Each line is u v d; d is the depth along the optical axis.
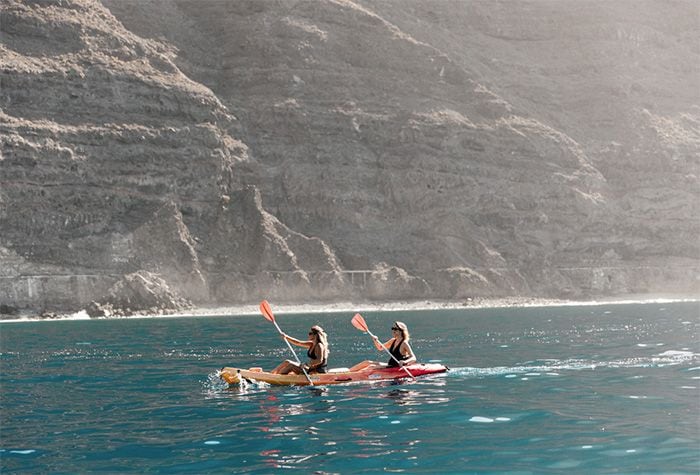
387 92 102.00
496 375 18.73
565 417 12.70
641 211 100.94
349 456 10.17
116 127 81.12
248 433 11.91
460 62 113.06
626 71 121.75
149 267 75.38
